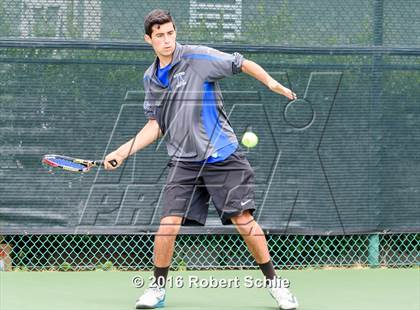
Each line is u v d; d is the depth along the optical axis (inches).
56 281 598.9
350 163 639.8
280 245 652.1
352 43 639.8
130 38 625.6
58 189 625.3
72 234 627.8
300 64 633.0
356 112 639.1
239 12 629.9
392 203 645.9
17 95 618.8
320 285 589.9
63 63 621.0
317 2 635.5
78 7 621.6
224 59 475.2
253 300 528.7
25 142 620.4
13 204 622.2
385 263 661.3
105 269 643.5
